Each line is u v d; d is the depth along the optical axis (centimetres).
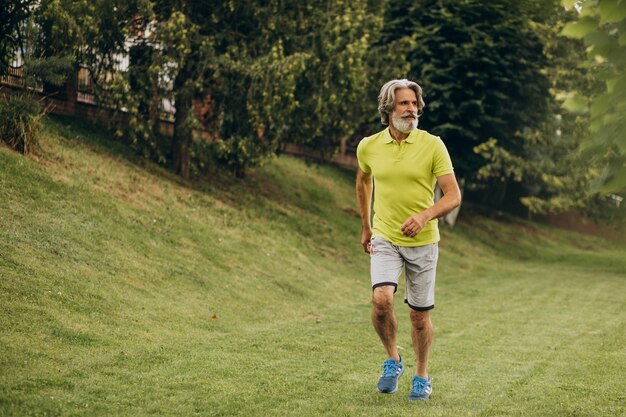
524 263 2467
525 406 555
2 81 1419
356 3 1855
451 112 2303
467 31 2277
